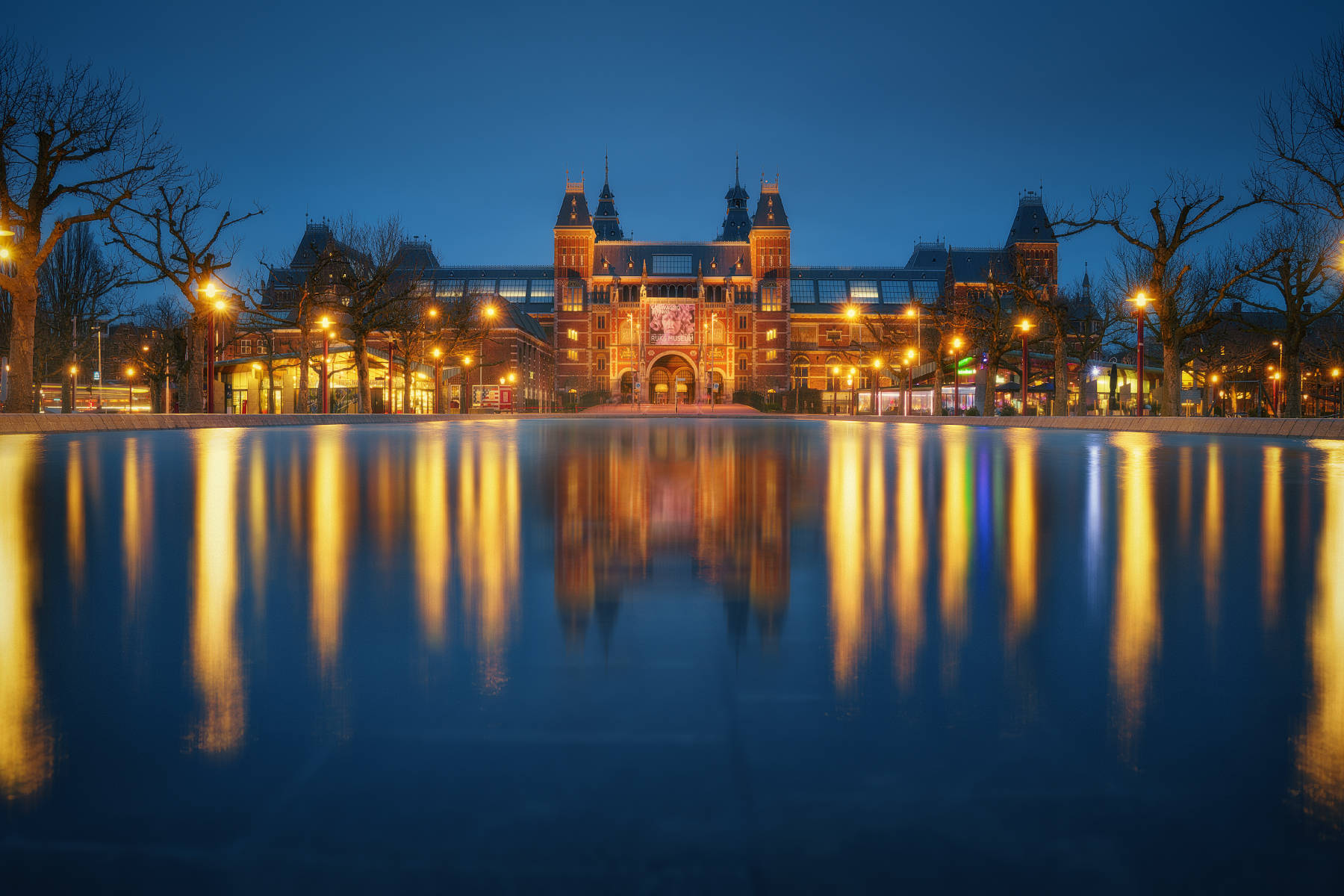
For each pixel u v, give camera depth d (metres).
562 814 1.35
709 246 136.00
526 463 10.40
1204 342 58.94
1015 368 58.72
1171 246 30.77
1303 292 34.94
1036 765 1.53
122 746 1.60
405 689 1.93
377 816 1.34
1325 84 25.14
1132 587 3.14
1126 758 1.56
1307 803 1.39
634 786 1.44
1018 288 45.78
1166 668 2.10
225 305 35.41
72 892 1.13
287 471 8.95
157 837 1.28
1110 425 29.33
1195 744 1.62
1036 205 121.69
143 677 2.01
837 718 1.75
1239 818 1.34
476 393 79.50
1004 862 1.22
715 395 127.88
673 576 3.33
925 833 1.29
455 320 65.62
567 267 129.62
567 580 3.25
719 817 1.34
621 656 2.19
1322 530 4.79
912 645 2.31
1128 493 7.00
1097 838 1.28
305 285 44.31
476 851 1.25
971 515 5.43
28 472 8.73
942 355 62.22
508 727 1.70
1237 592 3.04
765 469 9.52
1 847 1.25
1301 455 13.12
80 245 54.34
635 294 132.12
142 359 68.94
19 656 2.18
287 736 1.66
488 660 2.16
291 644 2.32
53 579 3.25
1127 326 55.75
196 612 2.71
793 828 1.31
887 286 141.25
